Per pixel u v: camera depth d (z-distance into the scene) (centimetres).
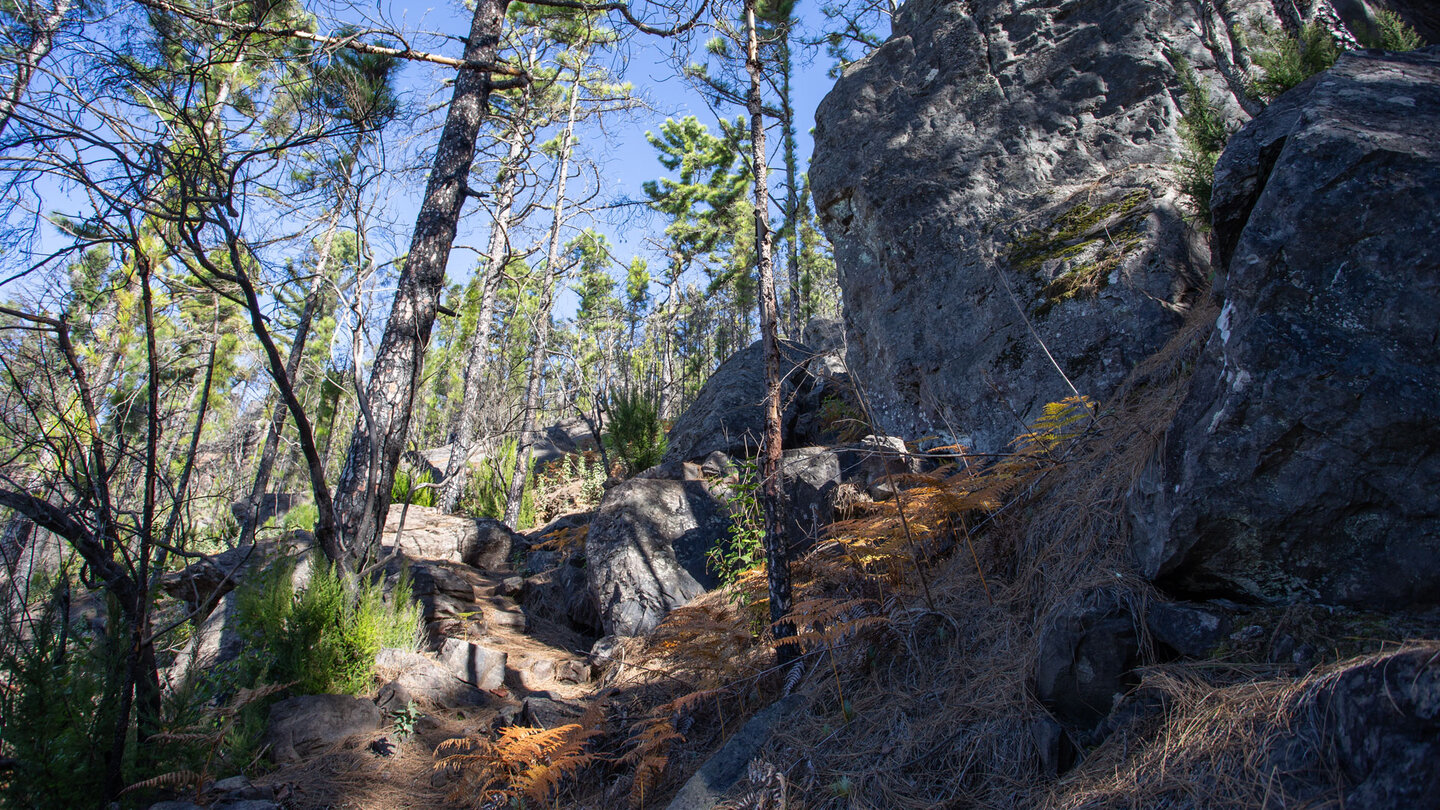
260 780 429
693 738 426
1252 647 254
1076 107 662
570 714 467
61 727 371
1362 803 185
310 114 521
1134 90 640
